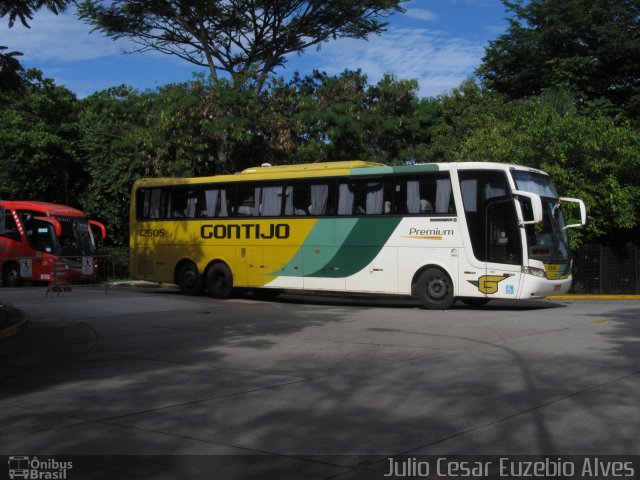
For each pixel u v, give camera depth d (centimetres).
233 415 703
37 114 3441
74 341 1239
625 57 3100
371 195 1800
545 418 659
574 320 1430
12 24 1253
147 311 1691
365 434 624
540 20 3328
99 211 3359
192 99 2739
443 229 1695
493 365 932
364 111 3006
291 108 2980
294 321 1484
